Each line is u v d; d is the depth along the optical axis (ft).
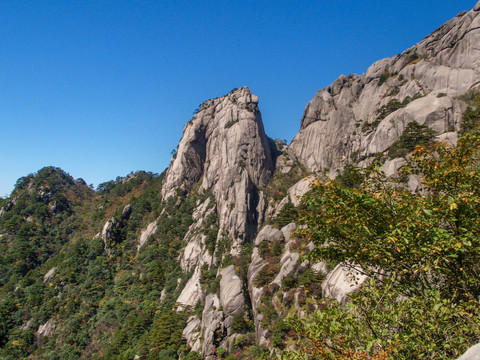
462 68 260.21
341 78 388.57
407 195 42.88
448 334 33.68
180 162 417.28
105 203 508.53
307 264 199.11
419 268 36.81
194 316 252.21
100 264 362.94
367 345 32.68
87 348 277.44
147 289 311.06
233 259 280.10
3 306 327.67
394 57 338.95
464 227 38.32
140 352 231.09
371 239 41.34
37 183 542.57
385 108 297.12
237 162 359.25
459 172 41.09
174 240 357.82
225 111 407.85
